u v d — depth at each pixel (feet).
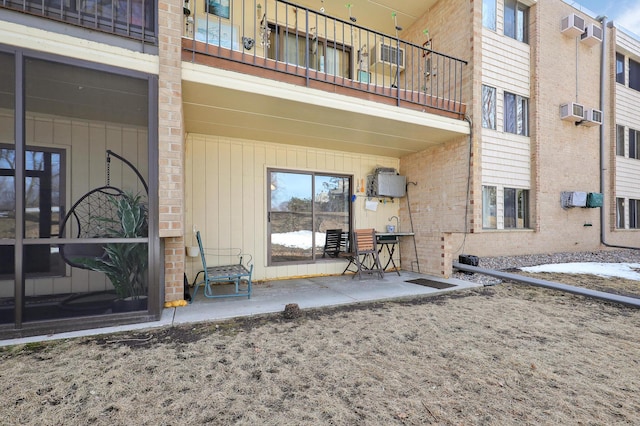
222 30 18.02
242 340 9.18
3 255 9.12
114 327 9.80
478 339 9.48
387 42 23.02
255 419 5.62
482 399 6.33
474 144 16.97
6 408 5.81
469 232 16.98
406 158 21.61
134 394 6.34
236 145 17.30
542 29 26.50
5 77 9.18
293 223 18.90
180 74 10.64
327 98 13.15
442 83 19.52
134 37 10.07
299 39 20.59
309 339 9.31
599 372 7.53
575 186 28.86
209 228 16.46
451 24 19.11
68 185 12.23
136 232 10.71
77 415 5.66
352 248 20.22
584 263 24.68
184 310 11.64
